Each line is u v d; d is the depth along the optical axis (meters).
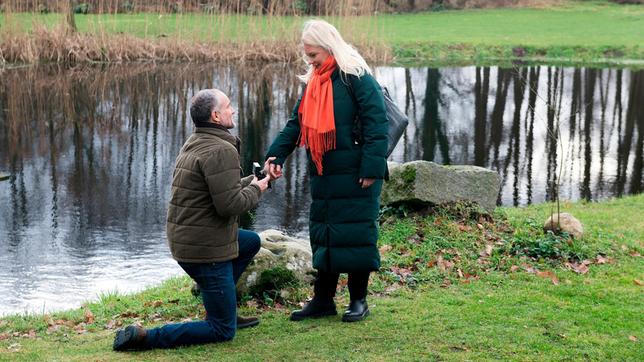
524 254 6.71
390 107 5.02
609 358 4.59
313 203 5.00
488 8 41.81
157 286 7.45
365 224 4.91
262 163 14.55
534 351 4.65
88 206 11.94
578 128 18.05
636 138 16.95
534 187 13.13
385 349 4.66
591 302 5.65
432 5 41.16
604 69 26.61
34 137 16.89
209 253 4.55
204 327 4.70
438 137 17.06
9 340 5.27
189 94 22.17
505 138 17.00
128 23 29.83
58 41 26.19
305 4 31.86
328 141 4.82
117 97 21.66
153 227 10.89
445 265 6.48
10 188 12.95
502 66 27.38
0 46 25.92
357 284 5.14
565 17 38.06
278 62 27.33
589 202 11.23
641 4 42.53
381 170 4.79
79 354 4.70
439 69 26.66
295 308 5.56
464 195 7.68
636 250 7.18
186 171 4.50
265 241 5.98
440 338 4.83
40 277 8.70
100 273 8.86
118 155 15.35
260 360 4.48
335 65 4.84
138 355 4.60
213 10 29.03
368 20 27.98
